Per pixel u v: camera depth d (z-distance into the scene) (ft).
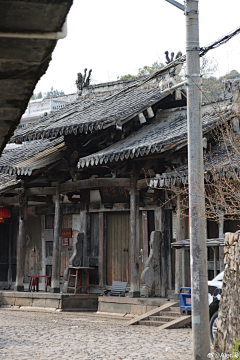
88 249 62.64
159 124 58.03
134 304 50.42
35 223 72.74
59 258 59.77
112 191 57.77
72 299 57.21
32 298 59.41
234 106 46.47
